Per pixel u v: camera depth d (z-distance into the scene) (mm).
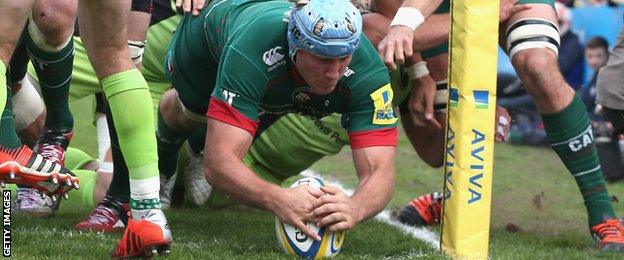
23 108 20047
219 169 16359
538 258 17922
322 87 16125
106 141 21938
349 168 30625
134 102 14883
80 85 22641
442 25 19312
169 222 20500
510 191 27484
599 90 26922
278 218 16547
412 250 18312
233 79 16328
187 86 18891
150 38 22703
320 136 22047
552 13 19594
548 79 19281
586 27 38594
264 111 17547
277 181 23156
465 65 16047
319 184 16797
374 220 22203
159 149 21281
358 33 15742
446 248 16656
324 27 15453
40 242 16859
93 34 14773
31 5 14156
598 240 19734
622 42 26547
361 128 16828
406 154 33656
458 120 16203
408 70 20484
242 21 16969
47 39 17578
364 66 16609
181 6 18750
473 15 15945
